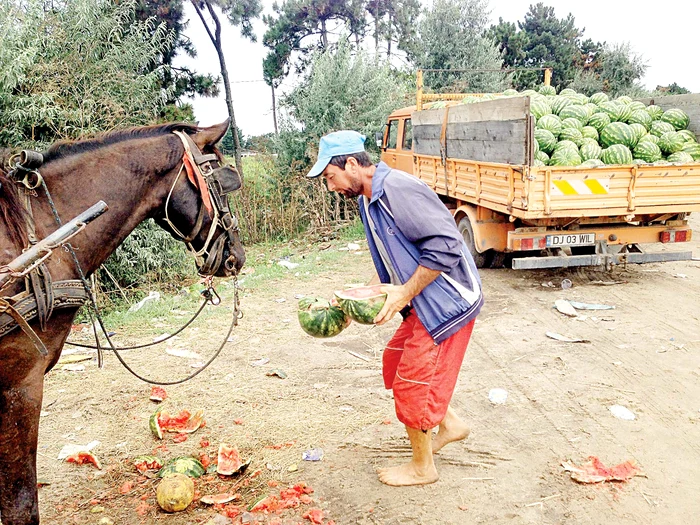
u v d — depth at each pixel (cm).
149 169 343
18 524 301
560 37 3344
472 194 854
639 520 345
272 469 409
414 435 368
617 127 811
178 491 362
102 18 980
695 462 400
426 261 321
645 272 890
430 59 2288
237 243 385
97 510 370
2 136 873
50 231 303
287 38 3062
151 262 985
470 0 2303
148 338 688
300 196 1445
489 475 394
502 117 748
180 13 1628
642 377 530
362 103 1533
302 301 370
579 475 385
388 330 687
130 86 984
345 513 360
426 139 1046
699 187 744
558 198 713
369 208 339
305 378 559
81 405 516
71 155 326
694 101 849
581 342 618
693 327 648
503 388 520
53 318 303
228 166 375
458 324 343
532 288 821
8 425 294
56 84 898
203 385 550
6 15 862
